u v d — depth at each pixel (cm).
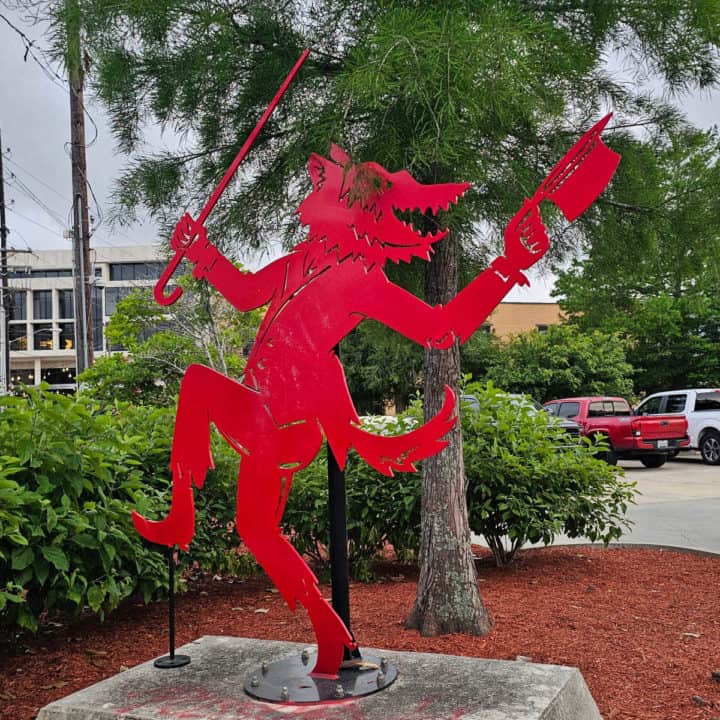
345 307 355
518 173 487
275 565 359
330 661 353
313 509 682
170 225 573
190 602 630
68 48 528
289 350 365
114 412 694
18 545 460
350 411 353
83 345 1745
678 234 560
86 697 341
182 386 385
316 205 369
